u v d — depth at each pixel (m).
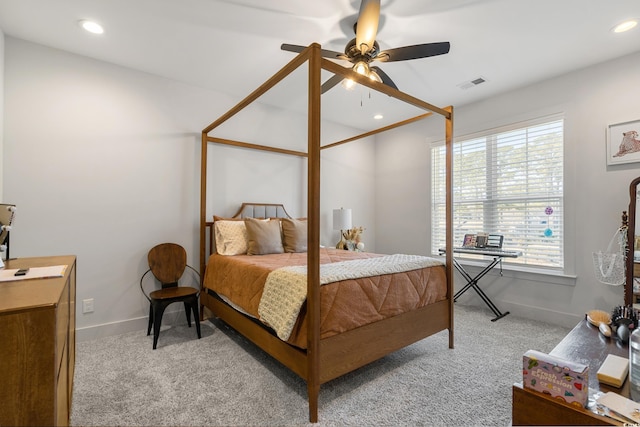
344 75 1.82
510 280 3.39
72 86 2.62
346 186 4.66
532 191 3.28
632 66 2.63
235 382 1.97
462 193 3.87
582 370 0.92
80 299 2.63
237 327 2.43
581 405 0.91
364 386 1.93
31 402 0.90
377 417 1.63
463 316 3.30
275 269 2.09
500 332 2.83
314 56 1.63
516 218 3.40
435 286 2.41
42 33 2.34
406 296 2.17
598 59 2.73
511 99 3.38
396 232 4.66
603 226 2.79
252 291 2.18
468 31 2.29
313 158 1.64
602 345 1.54
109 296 2.77
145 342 2.60
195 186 3.25
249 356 2.35
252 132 3.69
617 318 1.76
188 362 2.24
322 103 3.76
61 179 2.56
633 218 2.56
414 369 2.14
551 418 0.95
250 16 2.14
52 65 2.54
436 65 2.81
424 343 2.59
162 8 2.05
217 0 1.97
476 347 2.51
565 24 2.21
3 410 0.87
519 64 2.80
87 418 1.59
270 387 1.92
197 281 3.25
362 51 2.04
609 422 0.85
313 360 1.60
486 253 3.18
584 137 2.90
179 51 2.60
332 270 1.98
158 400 1.76
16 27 2.26
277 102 3.74
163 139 3.06
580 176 2.92
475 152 3.75
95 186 2.71
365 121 4.48
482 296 3.40
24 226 2.42
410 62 2.75
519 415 1.02
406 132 4.54
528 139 3.31
